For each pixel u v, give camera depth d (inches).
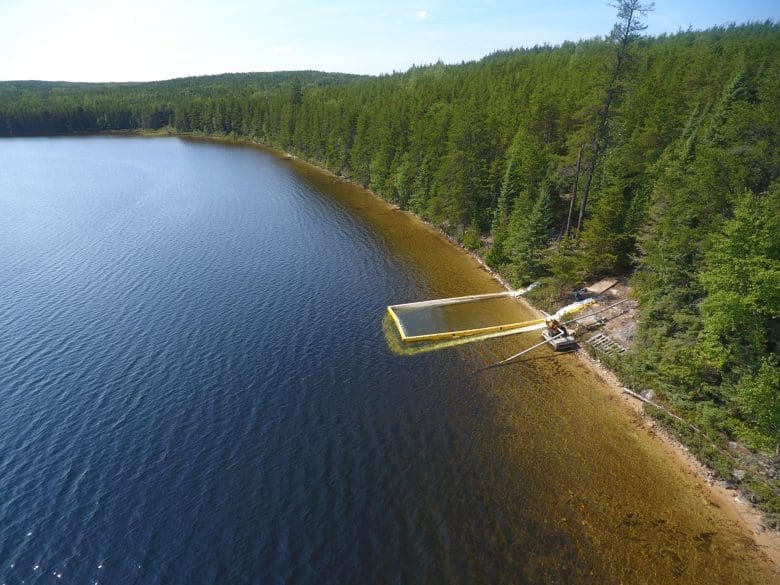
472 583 960.3
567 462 1254.3
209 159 5831.7
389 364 1669.5
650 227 1742.1
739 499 1132.5
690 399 1369.3
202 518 1095.0
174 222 3240.7
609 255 1983.3
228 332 1843.0
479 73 5639.8
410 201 3442.4
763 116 1417.3
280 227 3171.8
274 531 1066.7
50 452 1269.7
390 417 1418.6
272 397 1491.1
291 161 5698.8
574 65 4303.6
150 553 1016.2
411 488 1179.9
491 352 1733.5
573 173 2196.1
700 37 5093.5
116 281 2273.6
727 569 983.6
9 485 1168.8
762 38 3855.8
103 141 7544.3
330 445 1310.3
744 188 1344.7
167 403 1454.2
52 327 1849.2
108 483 1180.5
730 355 1222.9
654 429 1352.1
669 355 1403.8
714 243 1258.0
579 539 1051.9
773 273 1088.8
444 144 3208.7
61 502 1128.2
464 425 1389.0
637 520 1093.8
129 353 1694.1
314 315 1993.1
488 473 1224.2
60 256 2578.7
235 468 1229.7
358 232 3088.1
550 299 2016.5
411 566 993.5
